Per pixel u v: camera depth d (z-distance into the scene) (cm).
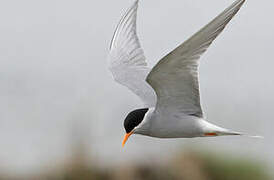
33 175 1268
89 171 1166
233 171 1130
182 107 690
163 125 696
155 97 757
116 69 819
